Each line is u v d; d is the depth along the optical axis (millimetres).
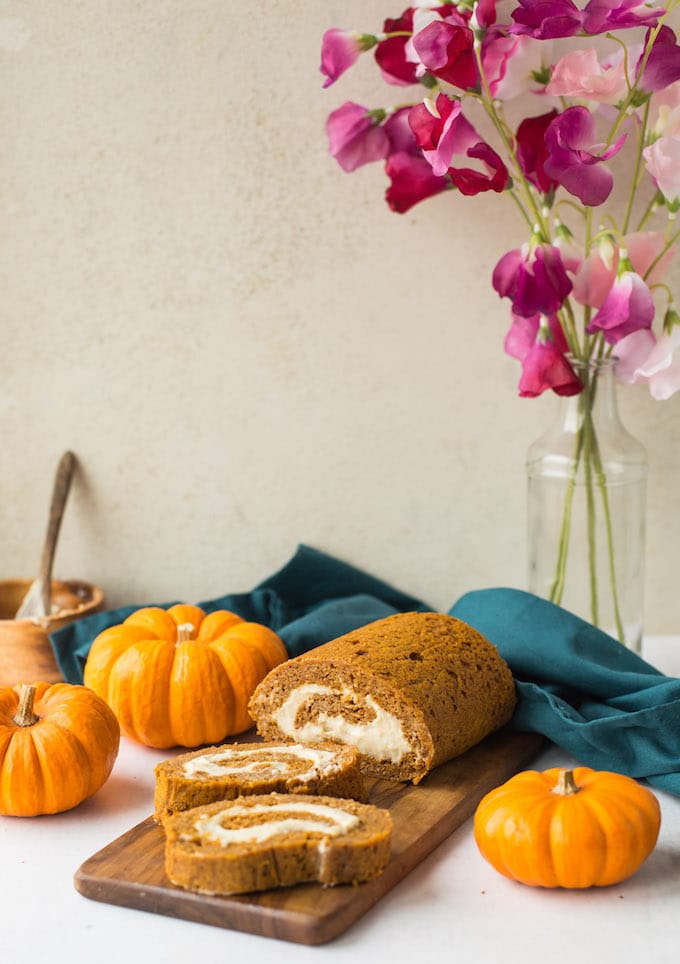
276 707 996
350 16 1144
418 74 1069
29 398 1224
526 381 1043
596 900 868
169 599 1246
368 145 1110
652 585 1219
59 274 1201
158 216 1184
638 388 1184
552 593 1100
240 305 1193
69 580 1229
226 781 909
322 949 830
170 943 836
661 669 1146
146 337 1205
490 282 1173
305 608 1218
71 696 976
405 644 994
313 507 1224
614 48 1111
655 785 971
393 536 1224
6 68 1170
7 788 936
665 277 1157
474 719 982
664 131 1034
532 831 861
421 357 1191
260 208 1176
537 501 1098
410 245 1173
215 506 1229
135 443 1224
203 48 1154
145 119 1169
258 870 847
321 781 915
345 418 1206
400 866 878
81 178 1183
